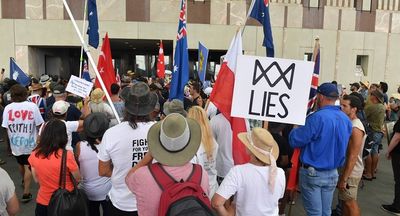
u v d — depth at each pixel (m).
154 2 17.03
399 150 5.66
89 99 6.20
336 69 19.05
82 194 3.38
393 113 10.06
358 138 4.35
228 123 4.08
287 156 4.94
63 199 3.26
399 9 19.55
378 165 8.87
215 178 3.68
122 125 3.00
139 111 2.97
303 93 3.54
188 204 2.10
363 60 19.66
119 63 22.72
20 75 10.82
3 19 16.23
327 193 4.00
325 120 3.83
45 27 16.45
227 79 3.88
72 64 20.28
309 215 3.99
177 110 4.39
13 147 5.78
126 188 2.99
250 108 3.56
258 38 17.88
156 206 2.24
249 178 2.83
